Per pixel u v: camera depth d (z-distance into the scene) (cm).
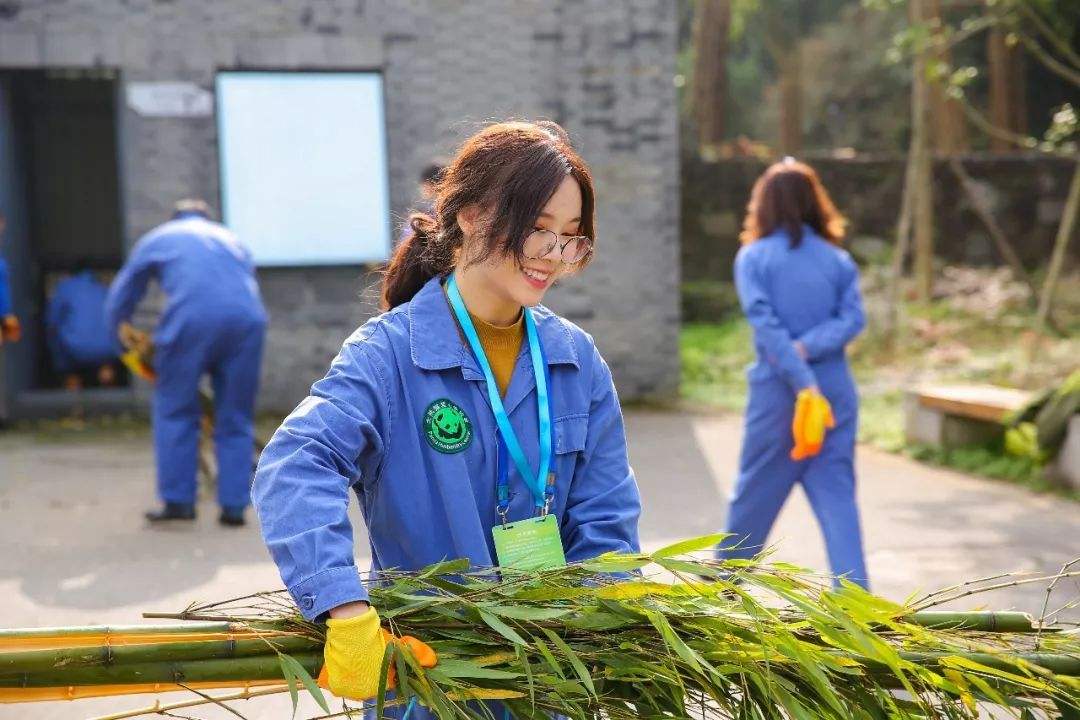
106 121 1493
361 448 219
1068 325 1591
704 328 1720
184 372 716
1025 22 2173
